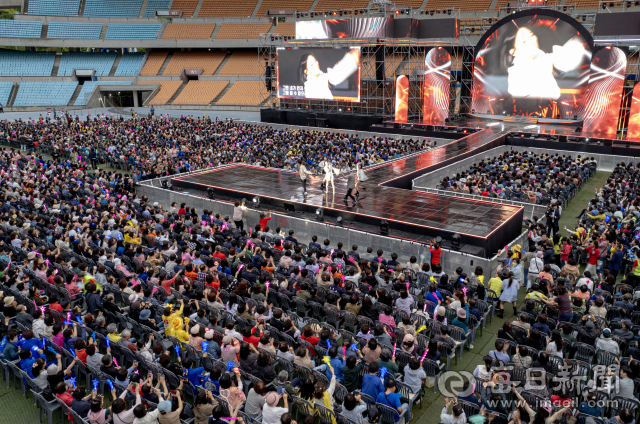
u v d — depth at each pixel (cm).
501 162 3416
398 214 2256
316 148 4066
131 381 912
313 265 1588
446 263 1833
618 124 4562
